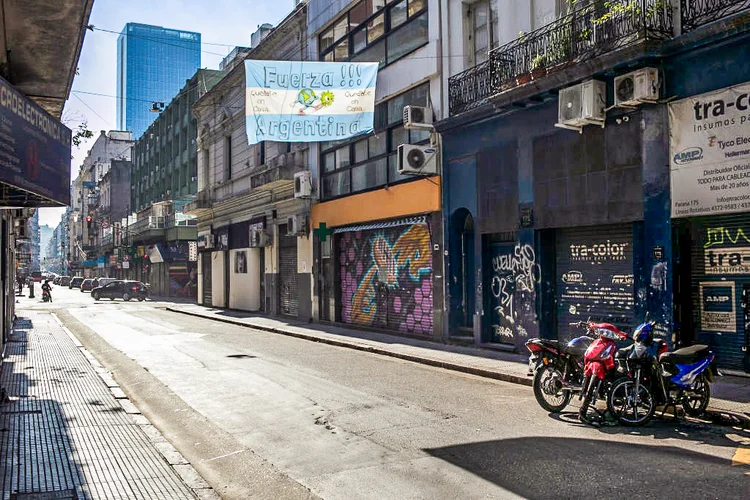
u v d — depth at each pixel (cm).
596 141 1141
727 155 925
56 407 866
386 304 1864
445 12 1584
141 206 6781
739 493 499
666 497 494
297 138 1661
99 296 4481
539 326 1266
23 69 1104
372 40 1941
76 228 12000
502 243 1410
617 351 768
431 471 576
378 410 833
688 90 980
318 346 1620
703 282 987
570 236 1239
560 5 1238
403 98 1783
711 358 752
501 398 909
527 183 1298
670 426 730
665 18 1012
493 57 1353
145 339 1808
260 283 2961
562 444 655
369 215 1919
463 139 1496
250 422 790
